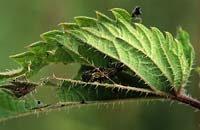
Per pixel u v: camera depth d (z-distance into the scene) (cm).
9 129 106
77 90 41
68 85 41
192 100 41
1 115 41
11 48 122
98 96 41
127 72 40
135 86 40
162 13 117
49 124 107
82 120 109
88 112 109
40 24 125
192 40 113
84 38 40
